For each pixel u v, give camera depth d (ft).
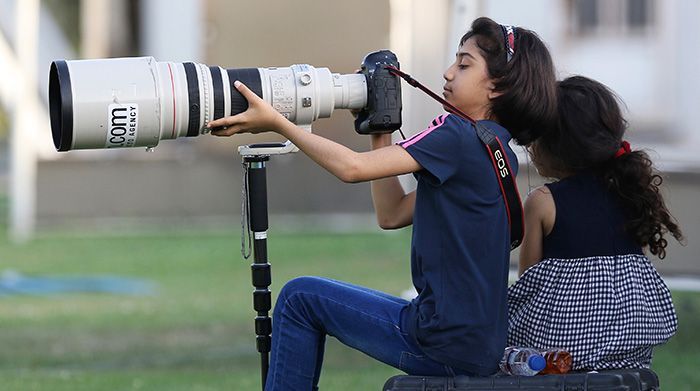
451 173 32.50
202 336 74.38
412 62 86.74
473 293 32.48
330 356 67.41
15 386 57.77
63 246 117.19
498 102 33.99
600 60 86.79
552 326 34.45
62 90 31.71
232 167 123.65
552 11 82.33
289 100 33.27
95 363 65.51
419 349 33.14
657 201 35.32
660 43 84.89
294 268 99.76
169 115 32.32
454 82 34.17
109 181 124.98
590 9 86.22
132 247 115.96
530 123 34.32
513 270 54.39
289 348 34.27
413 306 33.37
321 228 123.03
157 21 115.34
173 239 119.75
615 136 35.42
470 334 32.42
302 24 115.14
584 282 34.58
